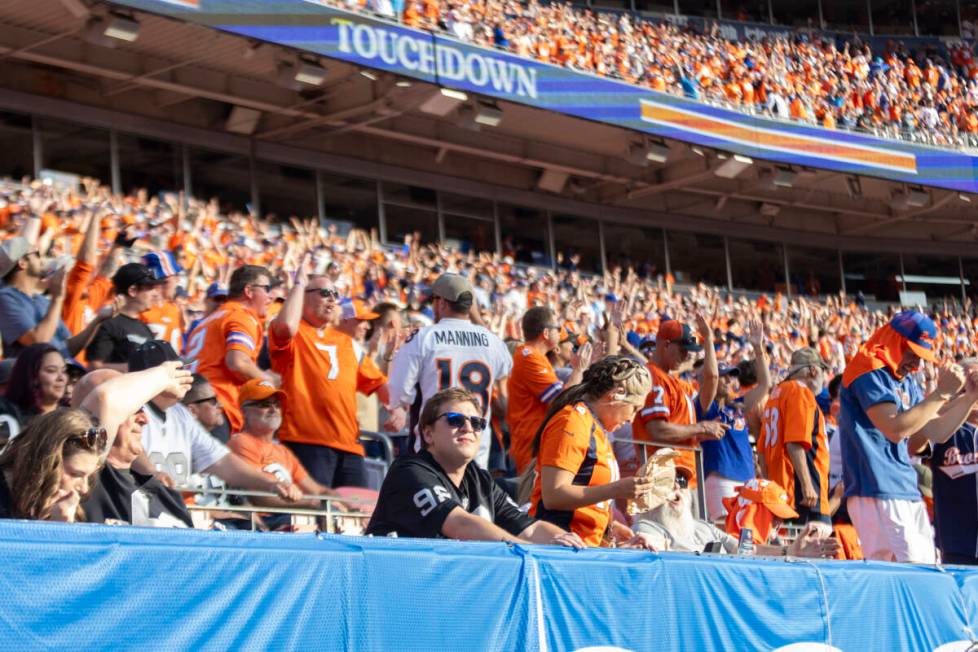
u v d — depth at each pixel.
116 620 2.47
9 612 2.31
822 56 24.44
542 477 4.46
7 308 5.80
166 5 12.64
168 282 6.10
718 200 22.59
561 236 20.88
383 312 7.82
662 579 3.87
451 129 18.52
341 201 18.09
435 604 3.13
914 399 6.14
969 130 25.19
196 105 16.53
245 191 16.95
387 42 14.74
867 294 24.62
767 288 23.44
